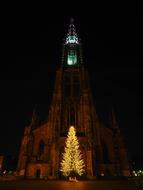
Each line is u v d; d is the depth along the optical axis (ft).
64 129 208.03
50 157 187.93
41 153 208.33
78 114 218.38
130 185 94.73
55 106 219.82
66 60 267.80
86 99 220.64
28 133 210.38
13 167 264.11
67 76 249.96
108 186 88.74
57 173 176.86
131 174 190.49
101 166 191.72
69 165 155.53
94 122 212.43
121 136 209.56
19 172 191.01
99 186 89.04
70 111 221.66
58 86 233.76
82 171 175.22
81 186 89.20
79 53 270.67
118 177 183.83
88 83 237.86
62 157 185.98
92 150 186.70
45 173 186.19
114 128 217.36
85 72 246.88
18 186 88.74
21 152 202.39
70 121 215.10
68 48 278.46
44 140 209.97
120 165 195.00
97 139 203.92
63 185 96.63
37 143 208.64
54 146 188.34
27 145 203.31
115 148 204.64
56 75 243.81
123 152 200.85
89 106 216.54
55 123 204.64
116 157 199.72
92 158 183.62
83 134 199.82
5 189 72.38
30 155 198.90
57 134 195.93
